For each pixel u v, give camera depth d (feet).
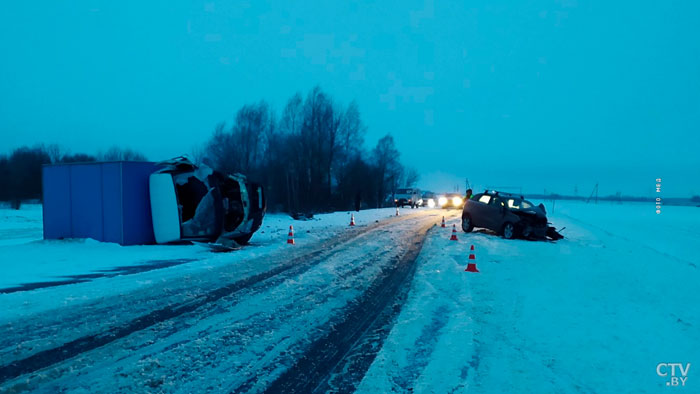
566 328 20.84
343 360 16.60
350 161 162.81
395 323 21.25
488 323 21.40
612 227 95.40
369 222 85.25
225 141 153.79
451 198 158.71
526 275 33.71
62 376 14.47
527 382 14.79
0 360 15.67
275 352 17.21
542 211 57.57
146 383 14.11
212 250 44.75
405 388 14.16
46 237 50.55
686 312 24.30
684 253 59.62
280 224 79.10
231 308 23.22
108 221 47.65
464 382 14.62
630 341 19.24
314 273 33.37
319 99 151.74
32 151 186.39
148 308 22.84
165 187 47.32
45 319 20.58
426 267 36.73
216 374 14.99
